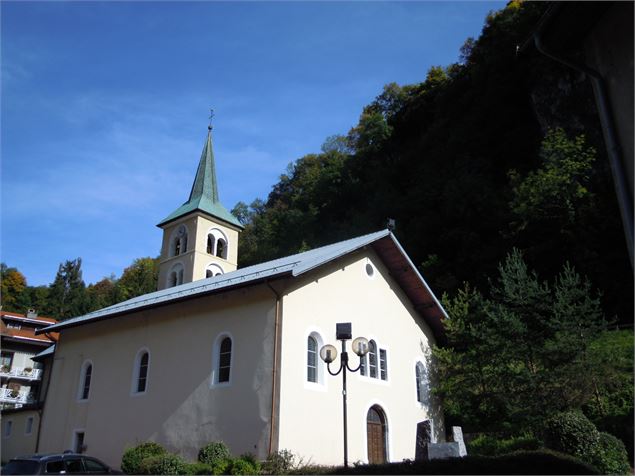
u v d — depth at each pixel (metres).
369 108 75.88
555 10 8.16
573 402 18.23
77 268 74.94
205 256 38.47
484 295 36.59
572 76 41.72
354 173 65.06
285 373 17.28
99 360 23.86
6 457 26.44
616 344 22.27
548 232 35.75
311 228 58.56
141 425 20.42
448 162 50.59
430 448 15.17
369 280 22.34
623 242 32.81
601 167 37.22
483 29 58.09
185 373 19.80
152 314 22.27
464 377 22.14
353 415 19.25
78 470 14.59
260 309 18.48
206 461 16.27
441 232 43.31
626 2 7.80
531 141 45.78
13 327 43.03
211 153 44.03
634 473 14.28
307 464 16.36
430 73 69.88
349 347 20.17
